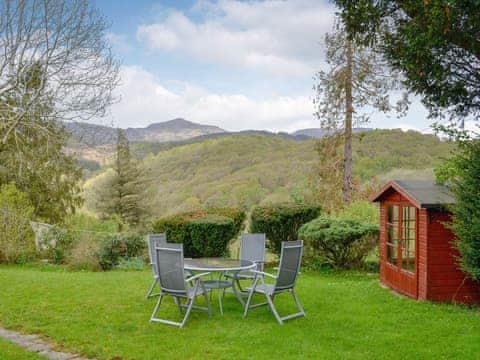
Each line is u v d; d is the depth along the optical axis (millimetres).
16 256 12570
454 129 9000
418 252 7500
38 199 18969
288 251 6008
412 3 7402
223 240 11914
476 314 6414
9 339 5156
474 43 7465
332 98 16516
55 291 7746
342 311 6477
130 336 5254
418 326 5668
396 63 8609
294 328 5566
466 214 6430
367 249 11000
